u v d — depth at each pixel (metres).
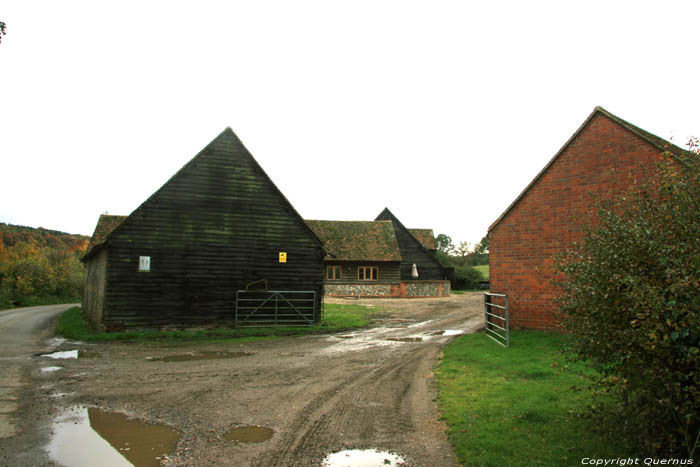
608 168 13.85
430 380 9.60
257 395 8.44
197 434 6.38
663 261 4.48
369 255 40.88
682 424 4.59
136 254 17.50
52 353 13.15
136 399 8.14
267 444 6.00
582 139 14.50
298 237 19.92
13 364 11.38
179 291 17.97
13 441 6.04
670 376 4.28
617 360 5.09
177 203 18.30
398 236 46.84
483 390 8.35
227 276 18.72
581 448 5.45
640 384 4.73
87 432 6.42
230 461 5.45
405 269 46.06
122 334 16.33
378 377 9.95
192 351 13.51
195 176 18.69
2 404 7.76
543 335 14.17
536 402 7.37
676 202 4.97
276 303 19.23
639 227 4.94
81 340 15.99
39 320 25.81
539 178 15.30
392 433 6.39
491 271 16.20
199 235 18.45
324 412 7.39
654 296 4.29
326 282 40.09
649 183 6.13
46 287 49.38
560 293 14.55
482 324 20.12
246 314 18.86
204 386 9.11
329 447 5.89
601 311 4.97
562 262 6.00
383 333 17.66
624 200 6.02
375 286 40.69
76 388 8.91
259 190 19.58
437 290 42.47
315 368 10.94
